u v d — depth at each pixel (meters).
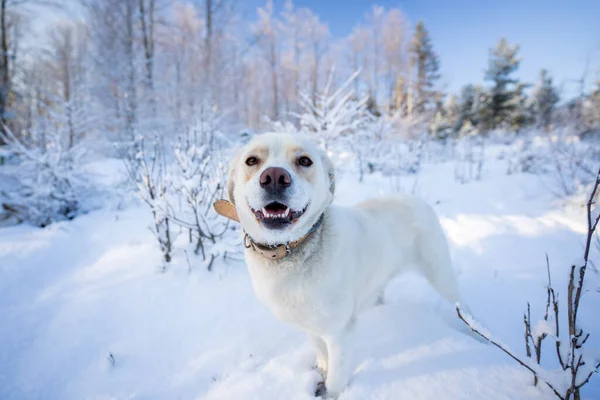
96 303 2.52
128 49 11.59
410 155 7.66
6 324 2.30
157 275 2.84
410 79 21.03
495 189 5.46
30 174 4.71
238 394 1.74
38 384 1.87
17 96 11.77
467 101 25.61
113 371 1.95
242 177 1.58
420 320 2.28
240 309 2.46
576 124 9.30
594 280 2.61
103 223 4.19
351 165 6.70
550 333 1.35
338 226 1.69
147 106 11.10
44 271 3.01
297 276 1.55
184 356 2.06
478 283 2.96
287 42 19.84
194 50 14.31
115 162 7.89
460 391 1.60
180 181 3.13
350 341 1.74
